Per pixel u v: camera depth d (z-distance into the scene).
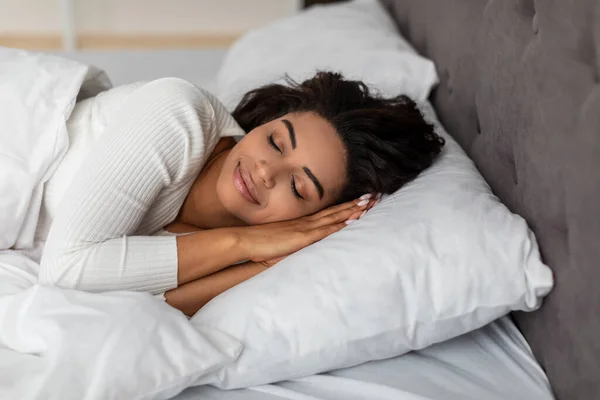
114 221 1.12
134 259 1.12
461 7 1.52
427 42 1.78
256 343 1.03
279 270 1.10
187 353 0.98
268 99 1.41
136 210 1.15
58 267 1.10
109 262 1.11
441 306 1.05
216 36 3.74
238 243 1.19
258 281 1.09
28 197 1.23
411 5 1.93
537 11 1.14
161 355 0.96
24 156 1.22
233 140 1.37
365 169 1.26
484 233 1.08
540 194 1.11
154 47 3.70
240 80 1.77
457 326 1.08
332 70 1.68
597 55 0.98
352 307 1.04
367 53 1.70
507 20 1.26
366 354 1.07
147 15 3.64
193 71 2.18
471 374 1.09
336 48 1.75
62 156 1.26
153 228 1.28
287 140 1.24
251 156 1.24
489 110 1.33
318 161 1.23
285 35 1.91
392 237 1.09
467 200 1.14
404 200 1.17
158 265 1.14
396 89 1.65
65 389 0.90
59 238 1.10
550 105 1.08
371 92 1.61
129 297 1.02
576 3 1.04
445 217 1.10
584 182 0.98
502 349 1.15
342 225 1.25
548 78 1.09
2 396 0.90
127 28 3.65
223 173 1.26
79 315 0.98
